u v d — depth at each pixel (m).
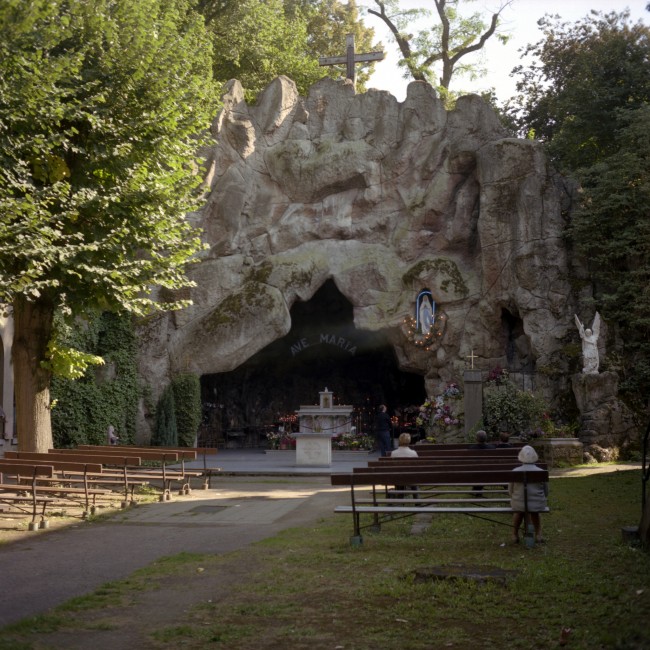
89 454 16.80
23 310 18.34
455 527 12.16
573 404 28.50
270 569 9.17
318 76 42.25
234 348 31.73
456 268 31.86
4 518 13.79
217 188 32.94
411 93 33.66
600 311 29.66
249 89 40.59
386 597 7.76
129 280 18.39
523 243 30.02
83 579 8.88
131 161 18.75
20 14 15.80
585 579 8.16
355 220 33.47
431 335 31.59
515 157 30.39
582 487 17.14
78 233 16.69
